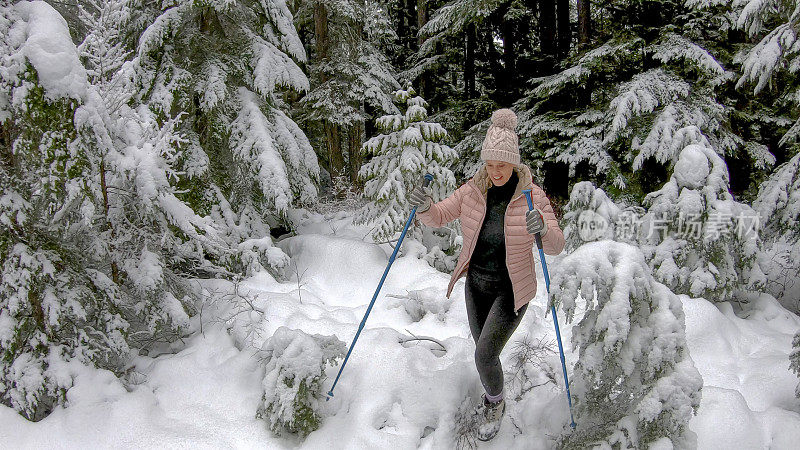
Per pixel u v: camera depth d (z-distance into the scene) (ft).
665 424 7.18
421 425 9.38
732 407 8.95
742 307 14.44
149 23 18.88
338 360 11.12
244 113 19.58
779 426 8.64
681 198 13.62
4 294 9.63
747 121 29.30
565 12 34.40
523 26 41.37
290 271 18.11
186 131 18.67
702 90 26.09
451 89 50.93
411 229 19.01
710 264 13.37
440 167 18.49
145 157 11.74
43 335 9.87
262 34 21.45
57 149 9.36
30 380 9.29
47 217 9.91
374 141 19.03
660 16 28.43
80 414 9.14
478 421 8.95
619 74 29.66
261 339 12.25
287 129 21.30
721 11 27.48
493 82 48.91
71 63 9.48
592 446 7.66
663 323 7.35
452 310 13.85
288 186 18.51
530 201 7.89
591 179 34.14
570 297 7.57
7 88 8.95
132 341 12.12
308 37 45.93
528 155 34.35
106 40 11.25
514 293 8.34
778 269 17.52
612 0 29.30
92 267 11.62
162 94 17.62
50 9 9.70
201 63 20.01
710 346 11.60
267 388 9.17
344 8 32.04
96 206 10.85
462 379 10.14
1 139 10.53
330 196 32.09
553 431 8.71
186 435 9.11
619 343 7.20
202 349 11.86
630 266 7.55
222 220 18.70
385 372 10.45
